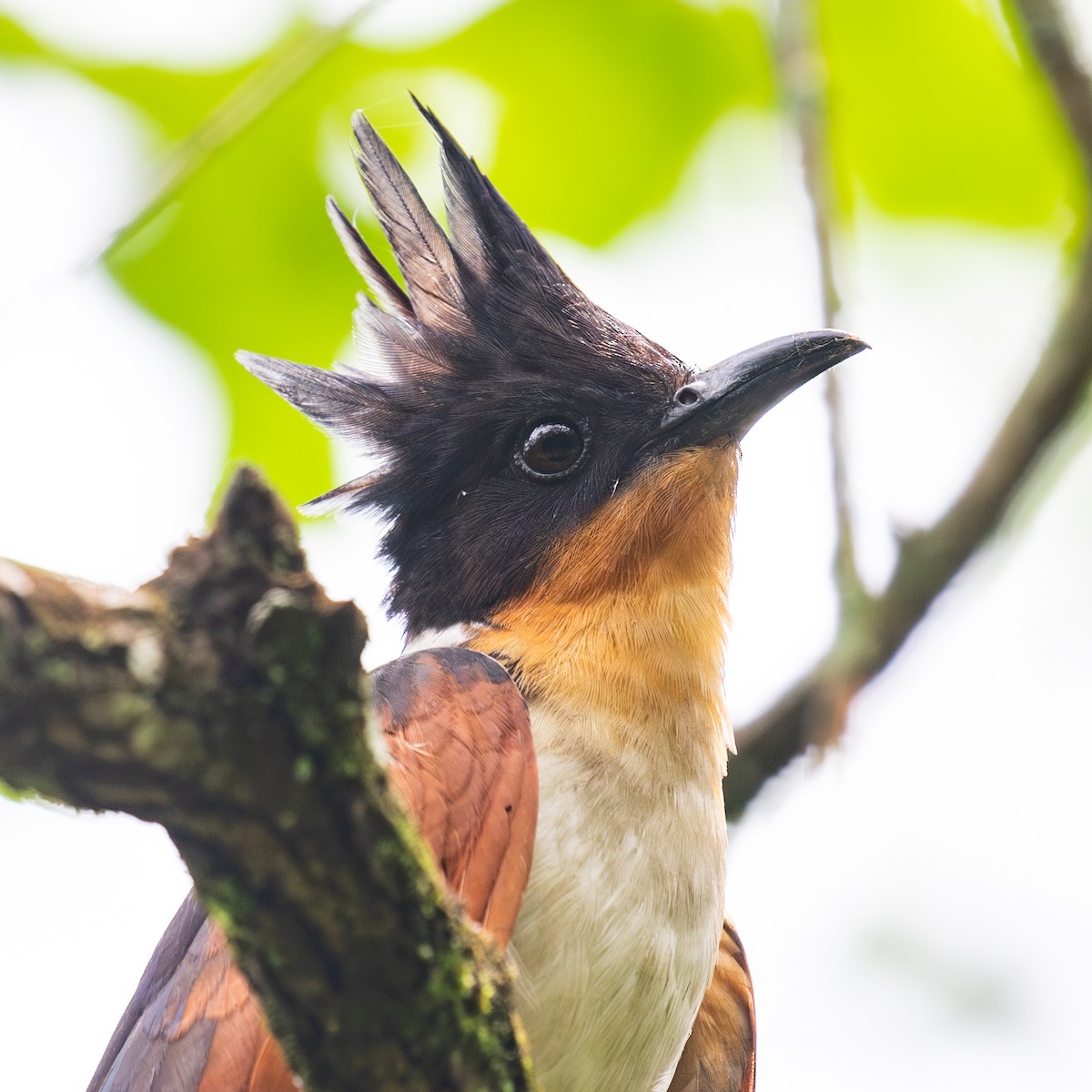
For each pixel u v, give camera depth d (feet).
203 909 30.66
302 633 16.08
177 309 42.01
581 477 35.06
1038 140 44.98
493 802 27.78
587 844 29.35
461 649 31.07
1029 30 41.06
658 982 29.55
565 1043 28.63
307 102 41.91
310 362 42.50
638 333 37.52
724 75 43.32
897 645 41.45
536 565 34.50
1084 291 41.91
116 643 15.34
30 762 15.37
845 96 45.01
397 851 18.15
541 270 37.40
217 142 34.83
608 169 43.68
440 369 36.73
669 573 33.78
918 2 43.88
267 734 16.29
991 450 42.01
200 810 16.49
